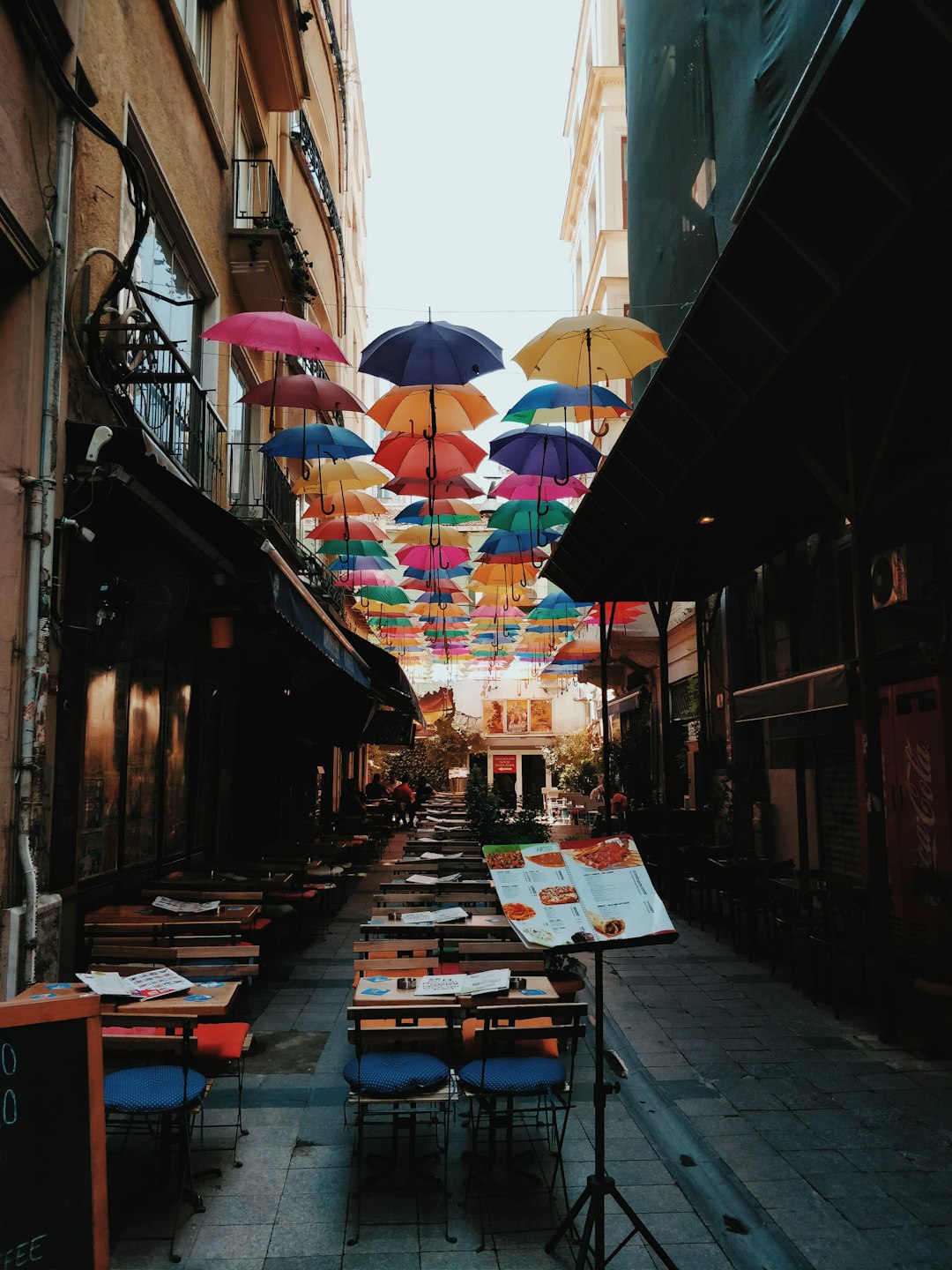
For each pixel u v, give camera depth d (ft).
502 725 133.90
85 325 21.99
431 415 32.81
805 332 21.99
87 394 22.41
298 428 37.22
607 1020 23.63
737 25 35.22
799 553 42.55
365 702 48.24
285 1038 21.59
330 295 68.08
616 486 39.32
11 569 18.62
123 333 25.29
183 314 34.24
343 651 32.42
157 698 30.55
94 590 21.48
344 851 49.21
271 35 44.34
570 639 82.07
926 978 22.47
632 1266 12.08
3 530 18.65
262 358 44.80
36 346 19.36
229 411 40.34
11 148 18.08
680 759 65.92
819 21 28.37
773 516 38.09
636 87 51.83
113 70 25.44
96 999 10.32
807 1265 12.13
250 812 43.11
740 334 24.75
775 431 28.35
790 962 30.22
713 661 55.57
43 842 19.40
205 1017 14.60
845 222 18.99
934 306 20.15
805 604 41.93
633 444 34.96
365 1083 13.96
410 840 46.68
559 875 12.35
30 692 18.57
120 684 26.73
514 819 44.04
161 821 30.96
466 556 55.62
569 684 134.00
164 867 31.12
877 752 22.30
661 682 43.39
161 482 21.57
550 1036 14.66
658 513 37.52
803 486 34.22
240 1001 24.97
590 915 11.78
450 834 50.80
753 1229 13.07
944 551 29.73
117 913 22.77
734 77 35.37
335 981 27.58
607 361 28.19
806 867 40.55
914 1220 13.30
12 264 18.72
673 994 26.25
